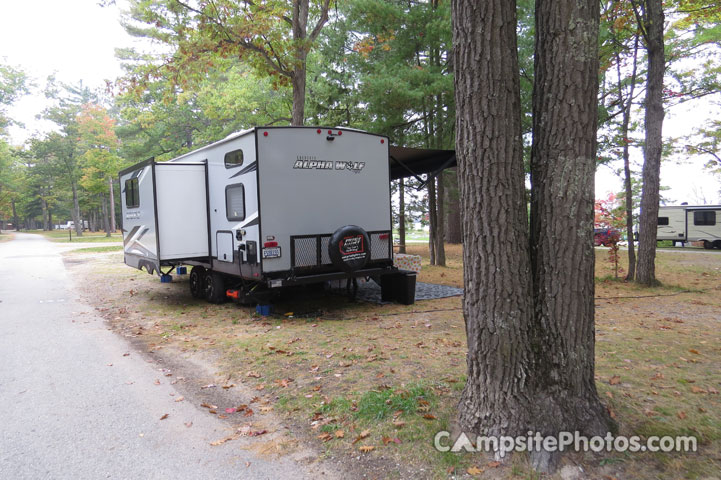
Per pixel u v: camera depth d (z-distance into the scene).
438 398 3.68
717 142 16.75
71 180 43.34
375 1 11.22
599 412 2.97
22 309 8.68
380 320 7.02
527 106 10.80
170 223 8.45
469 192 2.98
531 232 3.03
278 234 7.11
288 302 8.82
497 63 2.82
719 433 3.01
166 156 30.81
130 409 3.97
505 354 2.92
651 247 9.87
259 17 9.55
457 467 2.76
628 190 10.77
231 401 4.08
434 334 5.97
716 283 10.31
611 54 10.87
